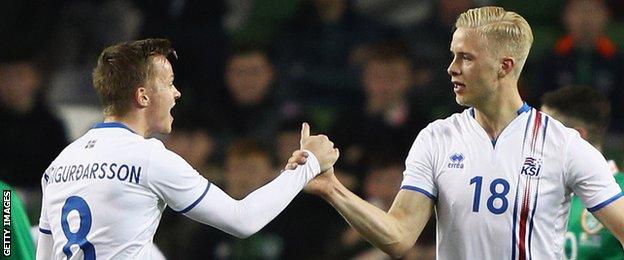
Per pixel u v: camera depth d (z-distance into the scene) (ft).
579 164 50.55
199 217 50.31
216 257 90.12
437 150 52.16
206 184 50.47
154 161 49.49
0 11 118.42
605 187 50.47
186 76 114.93
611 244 60.95
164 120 51.29
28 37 114.73
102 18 124.06
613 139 108.99
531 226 50.55
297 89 115.65
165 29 119.44
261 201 50.90
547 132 51.29
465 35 50.85
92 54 124.16
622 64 114.21
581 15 113.29
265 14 131.44
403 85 101.19
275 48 119.44
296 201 92.22
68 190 50.19
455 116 53.06
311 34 120.06
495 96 51.16
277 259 91.15
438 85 113.19
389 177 89.30
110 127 50.47
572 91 63.41
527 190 50.55
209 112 105.40
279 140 99.45
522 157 50.93
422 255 85.46
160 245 89.04
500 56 50.67
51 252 51.55
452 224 51.42
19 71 104.22
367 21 121.39
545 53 117.29
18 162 103.81
